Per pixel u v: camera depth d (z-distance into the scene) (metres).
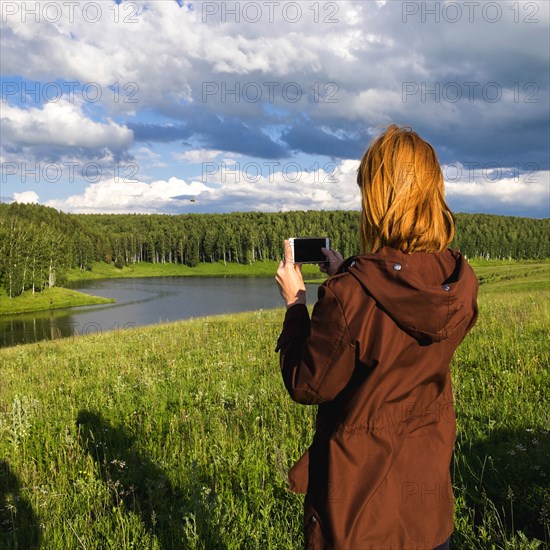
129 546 3.10
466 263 1.48
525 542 2.73
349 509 1.32
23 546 3.20
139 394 7.32
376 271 1.35
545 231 151.62
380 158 1.51
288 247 1.77
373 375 1.32
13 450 4.92
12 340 38.88
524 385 5.77
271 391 6.61
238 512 3.46
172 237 158.75
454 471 3.85
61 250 100.00
